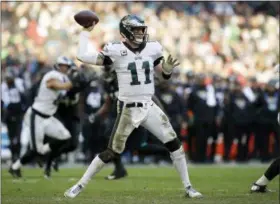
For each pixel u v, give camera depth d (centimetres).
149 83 2569
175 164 2602
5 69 5697
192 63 6712
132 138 3756
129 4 7400
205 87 5581
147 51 2578
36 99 3797
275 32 7500
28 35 6769
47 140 3981
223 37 7344
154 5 7512
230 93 5675
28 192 2966
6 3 6938
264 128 5684
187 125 5553
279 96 5466
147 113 2552
